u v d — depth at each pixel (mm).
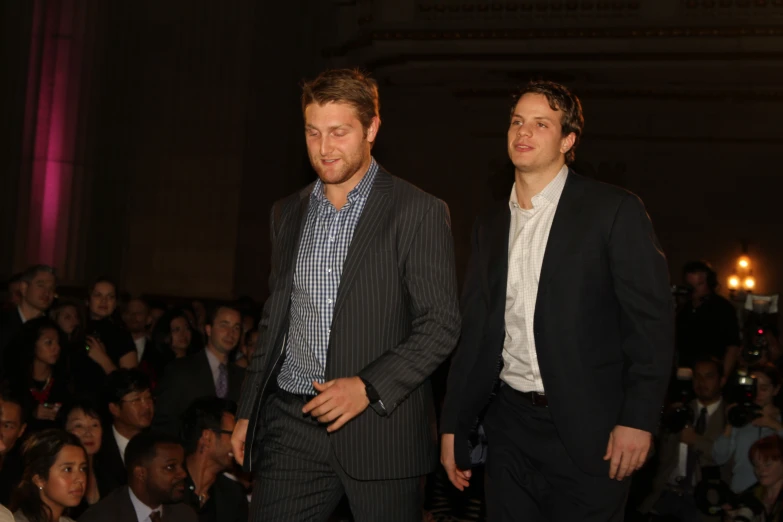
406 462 2436
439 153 14531
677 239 13844
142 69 12336
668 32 11445
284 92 13227
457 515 6238
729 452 4922
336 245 2479
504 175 14305
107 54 11945
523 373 2576
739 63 11508
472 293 2717
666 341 2385
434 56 12531
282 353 2561
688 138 13695
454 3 12477
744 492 4727
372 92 2469
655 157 13938
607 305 2482
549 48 12008
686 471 4977
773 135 13352
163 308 8742
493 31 12078
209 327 5289
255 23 12219
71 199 10789
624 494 2482
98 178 11688
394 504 2449
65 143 10805
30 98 10492
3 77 10227
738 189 13695
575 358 2449
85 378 5492
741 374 5082
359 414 2414
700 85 12641
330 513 2576
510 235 2650
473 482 6781
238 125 12031
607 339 2480
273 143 12906
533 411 2553
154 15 12336
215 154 12047
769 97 12820
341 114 2400
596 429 2434
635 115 13789
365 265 2424
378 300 2420
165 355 7012
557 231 2512
